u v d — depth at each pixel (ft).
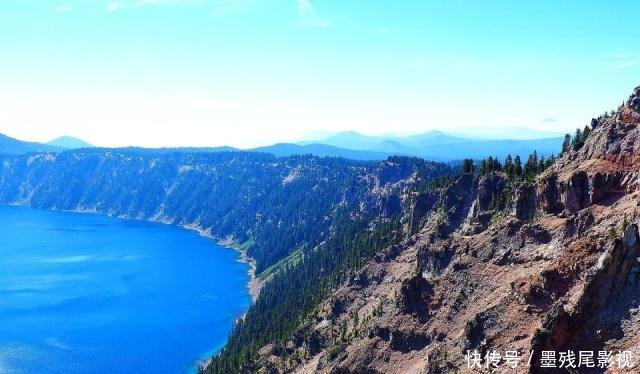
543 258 354.95
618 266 258.57
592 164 369.30
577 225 341.62
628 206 315.58
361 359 406.62
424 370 335.88
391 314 424.46
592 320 254.68
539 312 299.58
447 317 382.22
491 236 414.41
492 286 372.17
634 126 368.89
